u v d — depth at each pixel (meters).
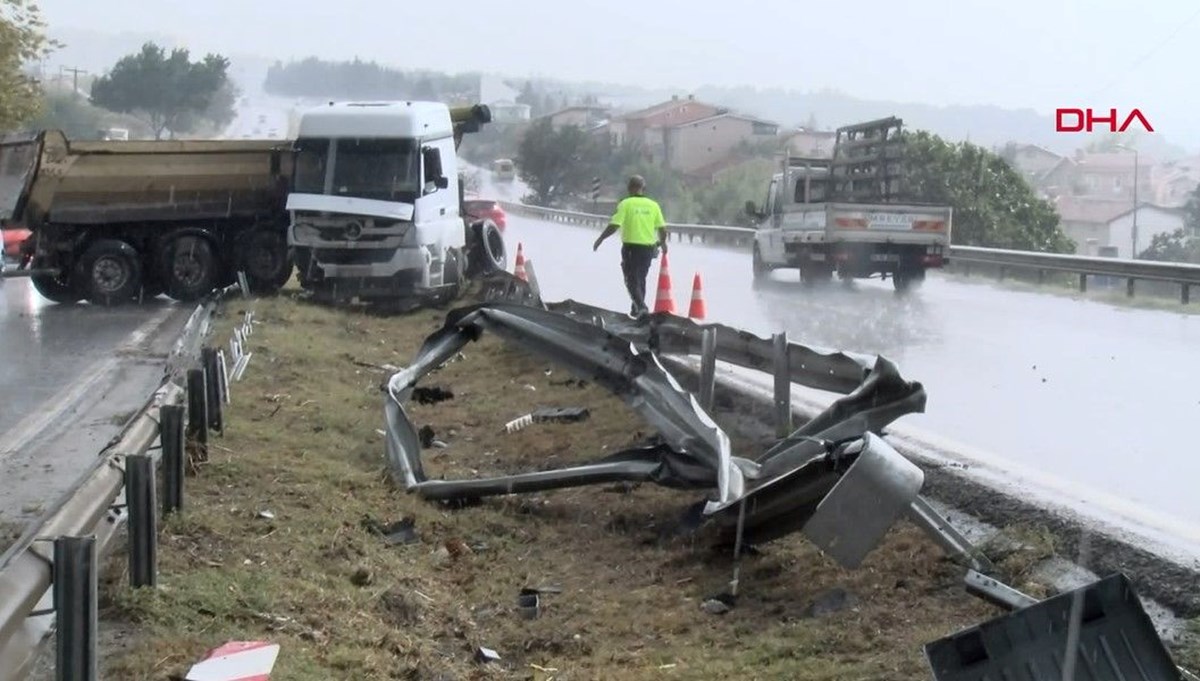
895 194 25.62
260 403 11.32
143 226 21.62
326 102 21.48
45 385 13.26
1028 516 7.45
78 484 5.36
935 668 4.53
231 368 12.84
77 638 4.43
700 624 6.28
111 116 62.88
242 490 8.05
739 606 6.50
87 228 21.34
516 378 13.23
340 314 19.28
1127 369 14.49
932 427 10.74
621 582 7.05
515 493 8.36
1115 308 21.61
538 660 6.06
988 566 6.34
